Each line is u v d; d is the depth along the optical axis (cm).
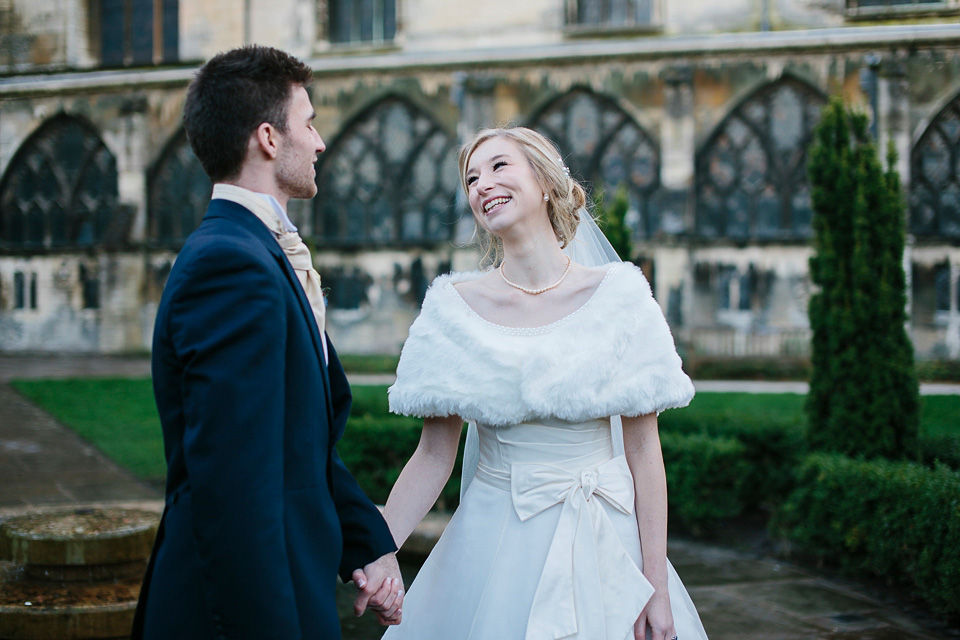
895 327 547
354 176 2141
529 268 225
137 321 2186
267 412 159
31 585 370
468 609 211
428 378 217
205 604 166
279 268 180
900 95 1814
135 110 2195
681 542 578
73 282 2238
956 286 1797
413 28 2092
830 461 518
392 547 200
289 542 169
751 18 1916
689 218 1934
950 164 1820
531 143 225
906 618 419
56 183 2292
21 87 2234
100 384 1430
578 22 2064
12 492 739
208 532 153
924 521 422
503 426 214
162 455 897
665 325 217
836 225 569
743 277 1927
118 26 2284
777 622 412
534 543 206
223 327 161
